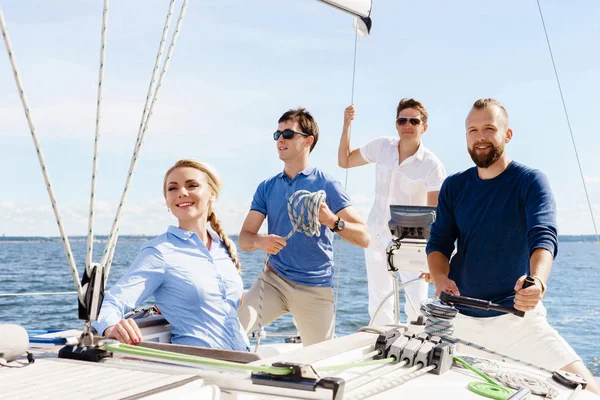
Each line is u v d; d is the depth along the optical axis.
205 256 2.31
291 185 3.49
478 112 2.68
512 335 2.73
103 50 1.45
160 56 1.59
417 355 1.75
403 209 3.20
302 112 3.50
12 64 1.36
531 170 2.67
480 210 2.75
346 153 4.86
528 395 1.60
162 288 2.24
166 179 2.39
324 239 3.47
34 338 1.76
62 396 1.09
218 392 1.23
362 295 25.12
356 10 2.84
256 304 3.41
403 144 4.54
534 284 2.14
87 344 1.49
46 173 1.41
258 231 3.59
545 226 2.52
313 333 3.47
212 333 2.25
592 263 54.03
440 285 2.73
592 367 9.95
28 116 1.37
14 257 55.47
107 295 2.03
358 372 1.62
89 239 1.47
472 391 1.58
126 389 1.14
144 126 1.58
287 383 1.27
